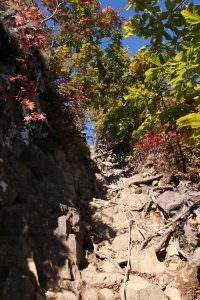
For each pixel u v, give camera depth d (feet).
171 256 19.80
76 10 36.35
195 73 9.09
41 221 17.03
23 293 13.20
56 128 23.81
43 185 18.95
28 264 14.38
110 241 21.09
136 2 9.79
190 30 9.84
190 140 11.61
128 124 36.86
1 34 19.26
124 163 39.29
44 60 23.29
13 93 18.75
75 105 26.96
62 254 16.84
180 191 24.86
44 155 20.04
